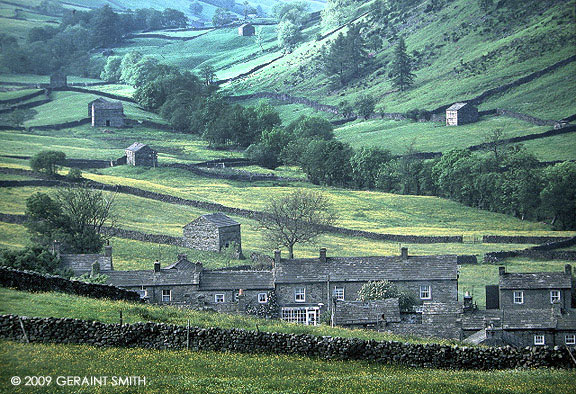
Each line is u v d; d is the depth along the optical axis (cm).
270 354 10950
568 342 16138
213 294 19425
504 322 16338
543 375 10294
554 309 16650
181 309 13412
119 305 11925
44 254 18825
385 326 15700
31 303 11188
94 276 18488
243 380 9531
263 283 19762
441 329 15700
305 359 10875
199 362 10169
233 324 11881
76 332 10406
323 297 19775
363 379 9844
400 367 10919
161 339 10738
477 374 10394
